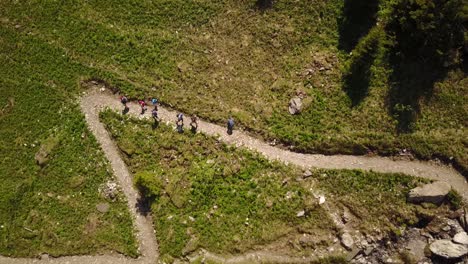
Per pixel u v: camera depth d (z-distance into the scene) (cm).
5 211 5312
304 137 5081
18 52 5734
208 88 5434
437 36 4828
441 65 5025
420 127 4953
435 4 4716
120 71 5553
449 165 4834
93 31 5712
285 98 5288
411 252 4631
